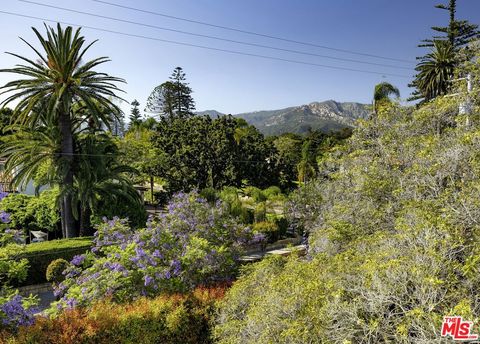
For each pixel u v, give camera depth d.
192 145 25.92
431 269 3.53
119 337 6.51
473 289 3.40
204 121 28.02
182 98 58.09
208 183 25.53
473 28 26.62
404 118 9.62
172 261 8.48
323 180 15.05
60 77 16.48
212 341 7.05
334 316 3.62
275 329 4.19
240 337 4.95
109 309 6.98
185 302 7.43
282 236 20.00
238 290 6.21
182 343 7.05
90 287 7.79
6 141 18.11
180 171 24.95
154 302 7.25
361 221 7.09
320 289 4.21
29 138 17.16
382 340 3.42
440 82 25.53
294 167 32.94
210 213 11.43
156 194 26.20
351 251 5.21
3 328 6.33
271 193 27.08
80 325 6.32
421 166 6.26
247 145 27.92
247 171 27.44
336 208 8.04
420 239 4.12
